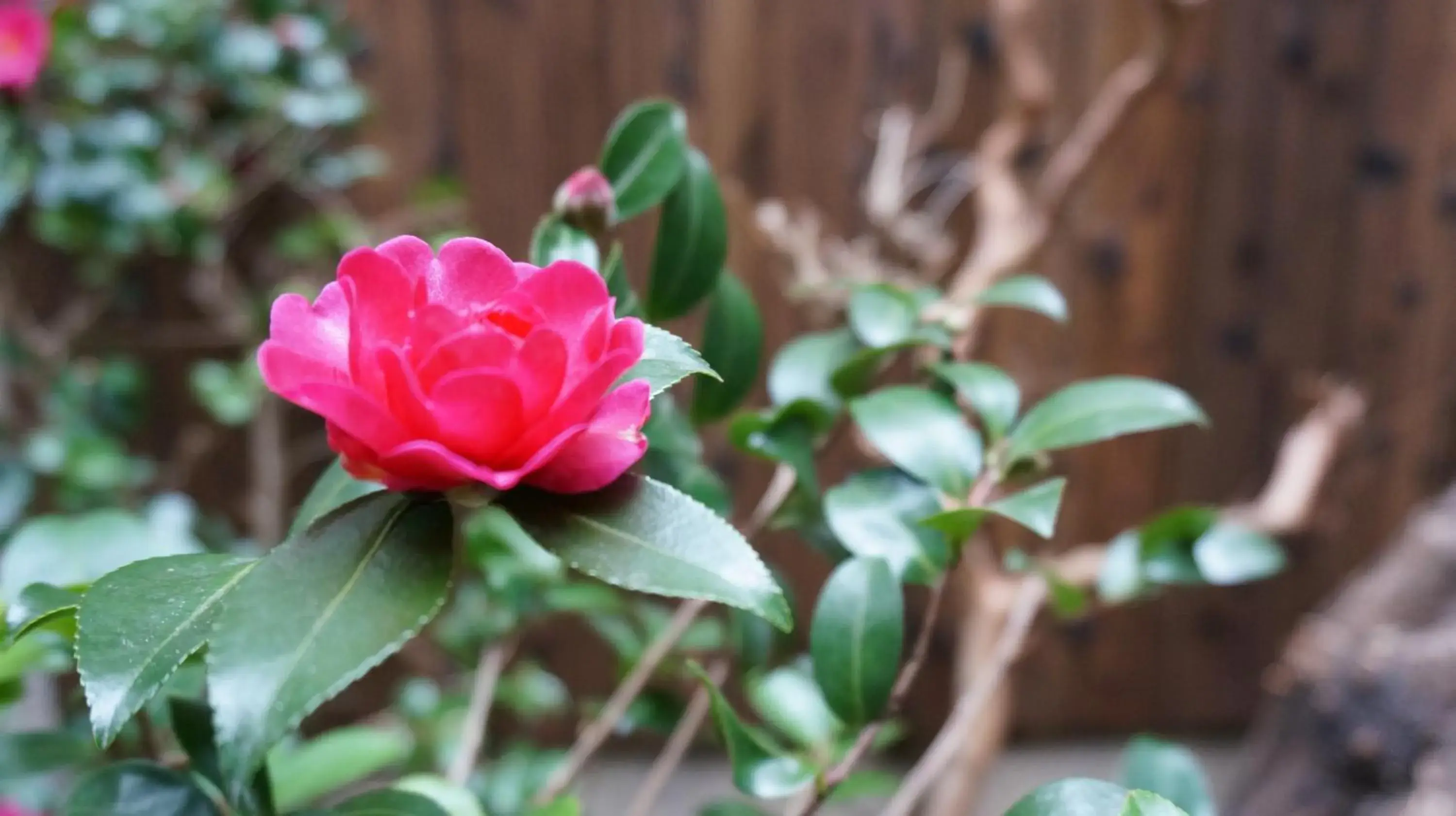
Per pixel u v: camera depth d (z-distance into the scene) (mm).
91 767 439
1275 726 686
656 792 513
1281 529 621
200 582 332
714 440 815
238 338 858
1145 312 890
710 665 652
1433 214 868
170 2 761
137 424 831
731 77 827
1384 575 667
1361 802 626
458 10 808
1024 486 482
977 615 590
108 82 751
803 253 638
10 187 681
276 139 844
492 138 833
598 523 331
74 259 834
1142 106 653
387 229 842
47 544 424
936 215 786
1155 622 986
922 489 416
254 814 366
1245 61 839
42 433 797
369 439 316
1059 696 1003
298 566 320
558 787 485
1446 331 898
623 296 420
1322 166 861
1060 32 813
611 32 815
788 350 466
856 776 520
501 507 333
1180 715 1014
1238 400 917
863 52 826
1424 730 601
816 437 442
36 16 662
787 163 845
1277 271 886
